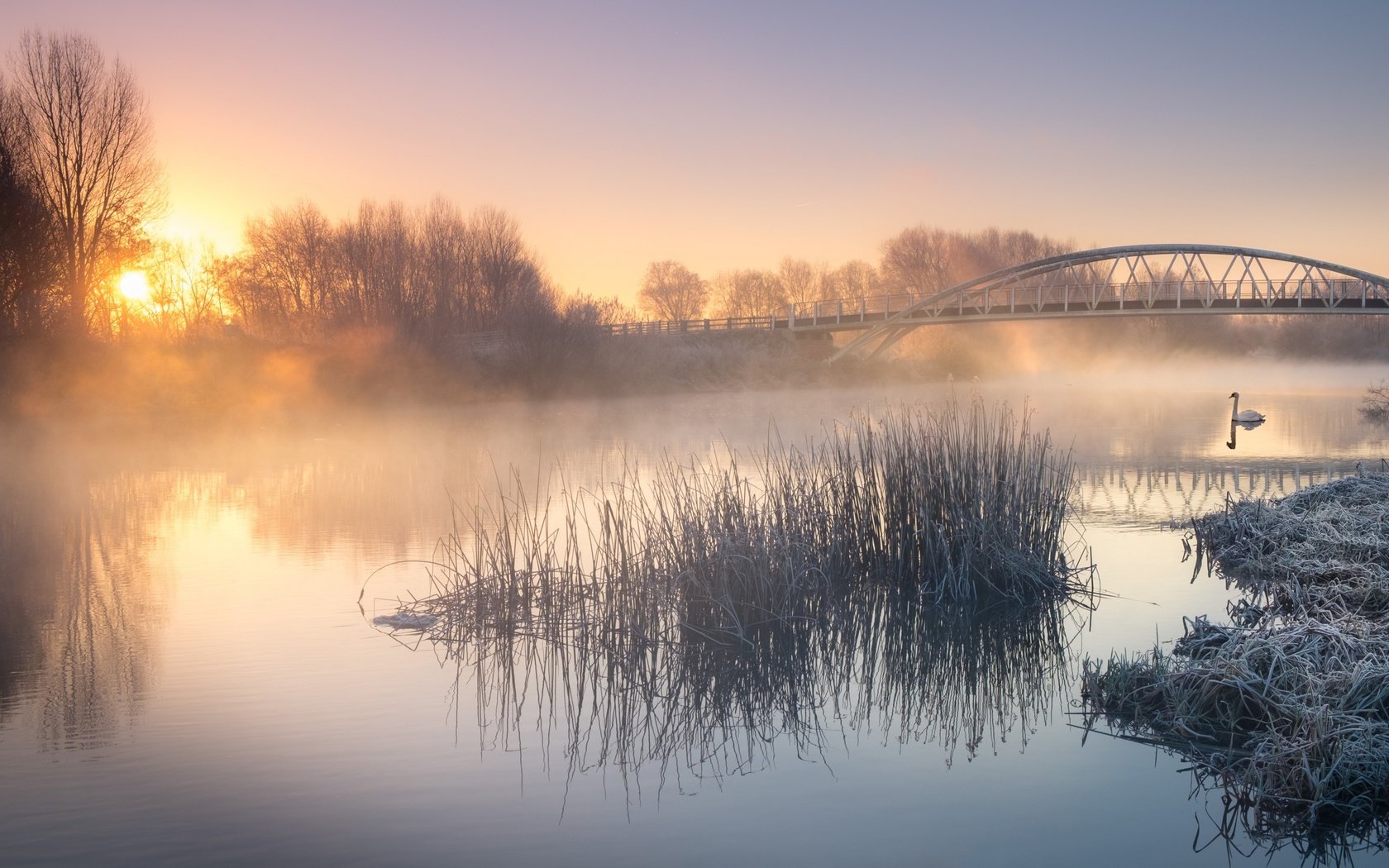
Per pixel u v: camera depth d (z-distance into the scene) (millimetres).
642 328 53625
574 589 9250
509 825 5340
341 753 6230
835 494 10852
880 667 8094
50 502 15992
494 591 9320
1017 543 10336
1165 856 4984
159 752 6191
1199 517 14148
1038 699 7344
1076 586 10312
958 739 6582
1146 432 27156
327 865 4902
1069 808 5539
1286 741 5777
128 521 14211
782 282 94562
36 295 27250
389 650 8312
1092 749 6355
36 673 7660
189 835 5172
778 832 5273
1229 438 25547
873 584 10352
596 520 13578
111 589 10234
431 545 12422
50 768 5941
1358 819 5312
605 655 8375
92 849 5027
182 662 7918
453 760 6176
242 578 10719
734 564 9320
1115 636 8750
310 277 49062
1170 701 6855
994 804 5590
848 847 5082
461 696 7285
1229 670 6594
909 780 5914
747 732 6758
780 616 9344
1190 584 10430
